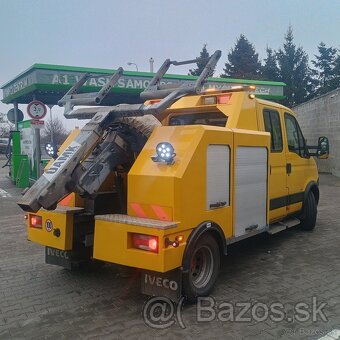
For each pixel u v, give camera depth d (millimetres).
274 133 6469
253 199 5430
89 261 5484
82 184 4461
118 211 5262
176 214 4070
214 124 6133
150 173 4234
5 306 4516
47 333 3879
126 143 4965
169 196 4078
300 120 25641
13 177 16625
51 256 5406
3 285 5164
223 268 5727
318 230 8055
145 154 4461
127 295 4793
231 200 4918
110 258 4234
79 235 4941
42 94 15922
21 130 16359
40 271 5711
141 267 4012
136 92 15297
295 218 7504
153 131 4680
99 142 4828
